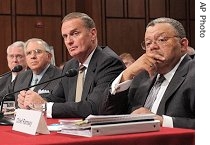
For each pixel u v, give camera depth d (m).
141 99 2.23
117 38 9.04
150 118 1.40
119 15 9.05
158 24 2.07
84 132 1.29
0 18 8.06
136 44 9.24
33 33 8.34
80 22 2.72
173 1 9.55
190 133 1.37
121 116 1.34
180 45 2.10
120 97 2.13
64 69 3.01
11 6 8.16
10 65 4.98
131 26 9.19
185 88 1.99
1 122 1.91
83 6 8.77
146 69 2.05
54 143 1.14
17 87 4.05
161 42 2.05
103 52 2.78
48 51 4.07
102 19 8.85
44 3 8.42
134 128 1.34
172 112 2.00
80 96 2.72
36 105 2.45
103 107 2.17
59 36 8.54
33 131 1.38
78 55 2.75
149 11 9.37
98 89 2.54
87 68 2.74
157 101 2.15
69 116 2.40
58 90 3.02
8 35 8.12
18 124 1.53
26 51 4.09
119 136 1.26
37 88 3.79
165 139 1.32
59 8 8.55
